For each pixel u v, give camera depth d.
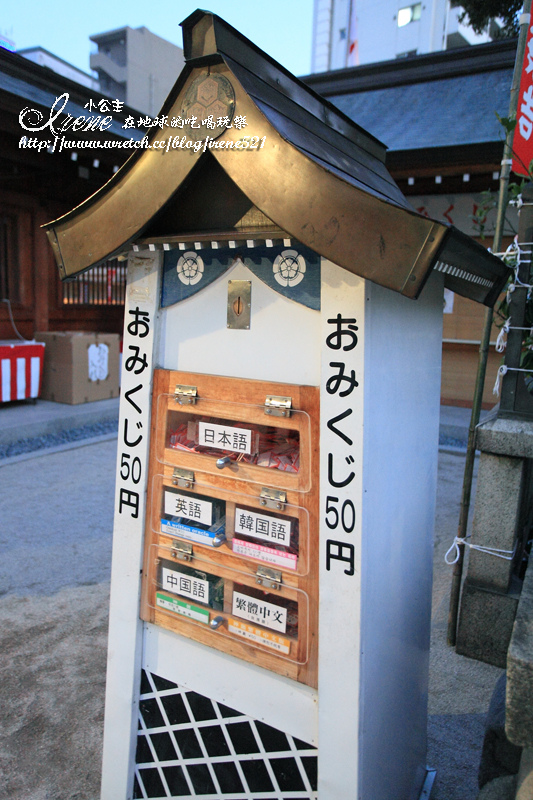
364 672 1.39
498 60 9.38
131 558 1.70
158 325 1.62
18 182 7.49
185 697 1.68
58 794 1.98
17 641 2.86
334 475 1.34
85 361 7.59
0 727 2.28
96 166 7.39
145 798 1.82
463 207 7.82
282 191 1.20
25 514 4.46
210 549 1.57
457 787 2.06
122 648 1.75
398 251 1.08
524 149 2.75
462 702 2.54
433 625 3.20
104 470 5.60
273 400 1.42
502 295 4.79
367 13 25.16
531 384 3.02
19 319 7.87
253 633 1.51
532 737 1.14
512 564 2.88
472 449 2.86
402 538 1.63
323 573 1.37
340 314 1.30
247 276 1.45
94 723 2.32
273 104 1.34
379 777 1.57
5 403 7.43
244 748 1.60
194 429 1.66
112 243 1.45
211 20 1.22
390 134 8.77
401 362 1.53
